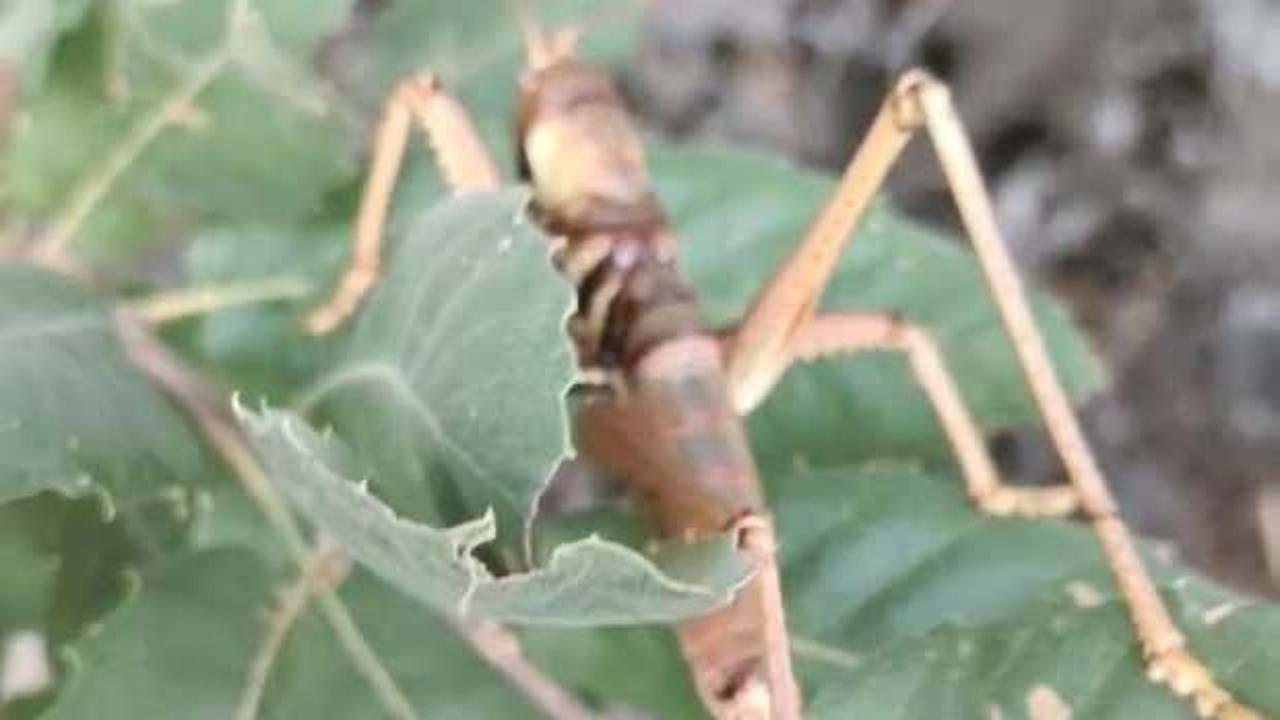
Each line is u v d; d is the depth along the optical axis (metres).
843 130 0.38
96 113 0.16
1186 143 0.38
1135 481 0.36
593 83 0.17
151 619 0.15
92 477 0.14
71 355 0.15
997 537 0.16
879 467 0.16
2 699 0.19
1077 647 0.15
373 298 0.15
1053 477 0.35
